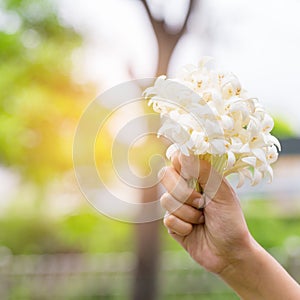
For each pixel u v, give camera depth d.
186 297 6.61
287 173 8.16
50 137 6.68
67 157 6.73
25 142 6.72
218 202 1.25
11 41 6.60
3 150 6.75
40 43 6.70
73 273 6.76
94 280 6.73
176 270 6.67
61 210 7.40
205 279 6.66
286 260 6.84
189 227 1.29
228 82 1.17
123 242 7.77
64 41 6.68
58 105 6.58
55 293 6.71
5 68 6.67
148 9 5.51
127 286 6.65
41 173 6.86
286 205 8.19
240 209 1.27
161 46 5.54
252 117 1.16
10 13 6.64
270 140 1.18
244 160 1.16
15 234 8.18
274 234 7.69
